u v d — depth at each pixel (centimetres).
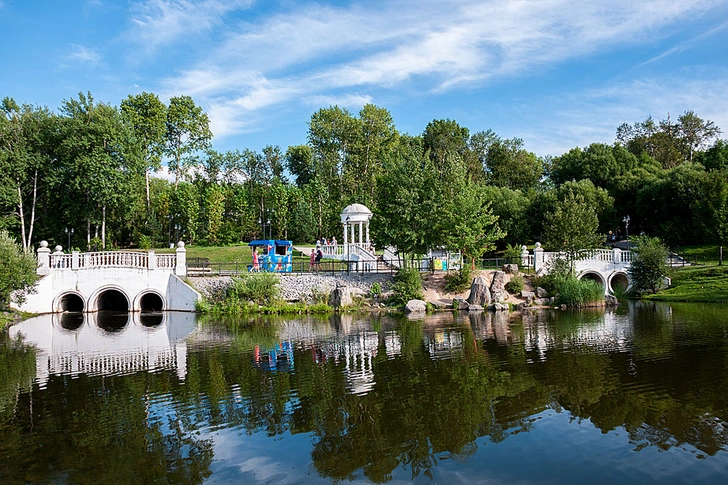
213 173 7869
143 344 2286
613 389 1430
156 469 983
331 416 1267
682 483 888
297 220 6700
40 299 3616
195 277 3825
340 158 7825
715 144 7750
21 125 5138
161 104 6900
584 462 979
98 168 5062
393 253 4812
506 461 991
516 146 9269
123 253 3712
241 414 1293
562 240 3950
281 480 929
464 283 3722
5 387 1572
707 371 1585
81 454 1058
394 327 2691
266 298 3616
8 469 988
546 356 1869
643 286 4025
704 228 5428
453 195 3919
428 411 1289
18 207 5344
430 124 9212
